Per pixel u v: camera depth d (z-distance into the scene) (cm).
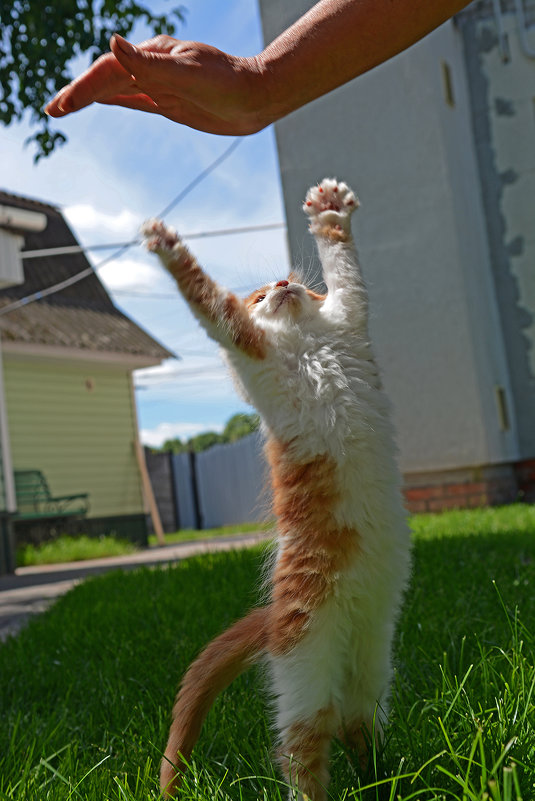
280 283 220
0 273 1136
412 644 315
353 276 219
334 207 224
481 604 378
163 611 473
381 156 1144
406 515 210
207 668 213
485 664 245
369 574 197
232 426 2923
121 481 1570
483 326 1152
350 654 203
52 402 1463
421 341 1123
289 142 1183
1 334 1327
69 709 314
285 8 962
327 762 194
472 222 1177
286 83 176
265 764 219
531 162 1202
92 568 1058
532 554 543
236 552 724
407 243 1132
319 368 203
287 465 203
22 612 652
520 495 1035
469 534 672
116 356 1522
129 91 189
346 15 174
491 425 1117
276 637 197
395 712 233
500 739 191
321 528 196
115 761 245
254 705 269
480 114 1232
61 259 1727
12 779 231
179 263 193
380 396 211
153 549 1445
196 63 164
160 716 270
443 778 189
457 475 1107
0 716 314
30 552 1267
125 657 371
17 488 1355
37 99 706
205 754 239
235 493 2045
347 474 197
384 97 1141
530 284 1205
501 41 1209
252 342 200
